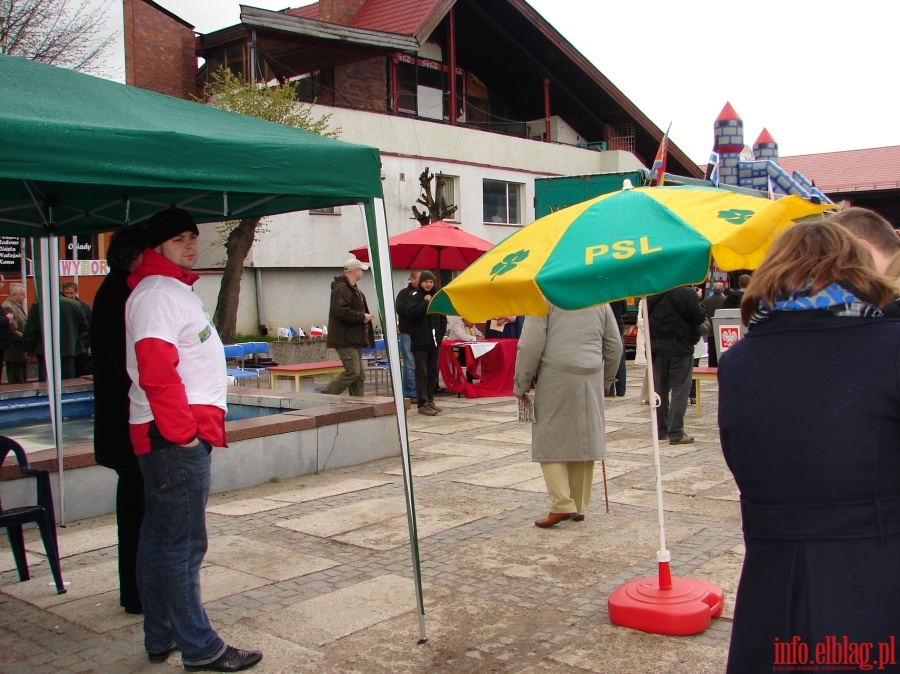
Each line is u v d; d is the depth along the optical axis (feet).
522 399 19.08
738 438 7.29
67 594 15.40
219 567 16.88
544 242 12.09
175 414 11.15
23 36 61.72
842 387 6.81
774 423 7.01
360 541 18.49
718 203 11.68
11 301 40.24
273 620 14.02
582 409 18.61
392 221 72.49
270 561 17.21
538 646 12.75
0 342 36.68
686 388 29.25
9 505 19.40
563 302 10.92
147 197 17.02
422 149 74.79
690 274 10.37
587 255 11.06
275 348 60.54
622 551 17.22
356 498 22.50
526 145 84.12
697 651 12.34
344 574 16.33
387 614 14.17
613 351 18.94
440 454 28.63
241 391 32.94
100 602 14.98
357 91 76.69
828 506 6.79
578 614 13.96
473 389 43.32
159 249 11.99
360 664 12.28
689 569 15.94
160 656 12.42
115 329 12.81
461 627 13.56
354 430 27.04
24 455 15.47
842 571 6.66
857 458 6.68
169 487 11.76
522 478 24.54
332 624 13.79
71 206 17.97
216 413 12.10
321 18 85.05
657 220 11.25
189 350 11.80
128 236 12.89
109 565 17.04
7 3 60.59
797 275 7.19
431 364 38.19
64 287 40.34
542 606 14.38
